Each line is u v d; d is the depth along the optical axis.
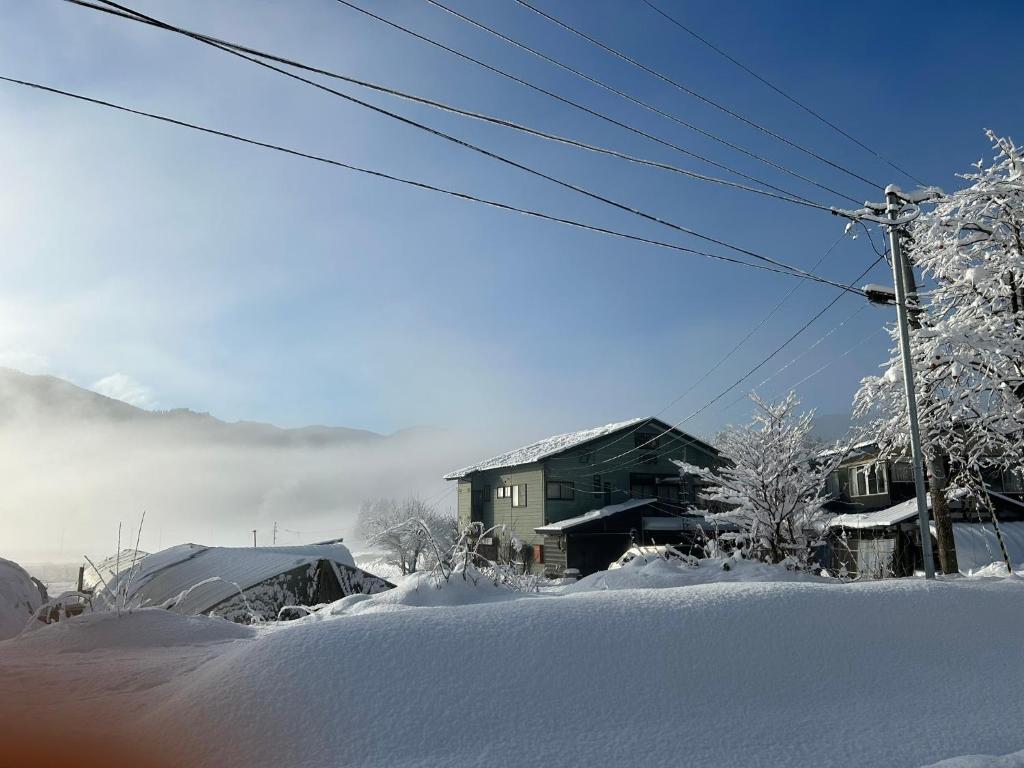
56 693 5.89
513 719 4.42
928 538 11.62
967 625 5.70
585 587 15.62
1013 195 14.21
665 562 15.93
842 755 4.17
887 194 14.30
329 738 4.23
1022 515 26.02
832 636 5.41
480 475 46.00
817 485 19.75
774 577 14.74
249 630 9.82
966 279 14.51
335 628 5.32
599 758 4.08
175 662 6.88
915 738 4.35
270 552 26.77
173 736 4.46
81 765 4.18
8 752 4.39
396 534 45.28
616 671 4.89
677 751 4.17
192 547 30.34
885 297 13.74
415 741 4.20
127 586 10.12
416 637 5.18
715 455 42.78
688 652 5.11
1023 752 4.05
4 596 15.02
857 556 27.44
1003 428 14.43
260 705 4.52
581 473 40.22
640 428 42.06
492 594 12.77
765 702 4.70
